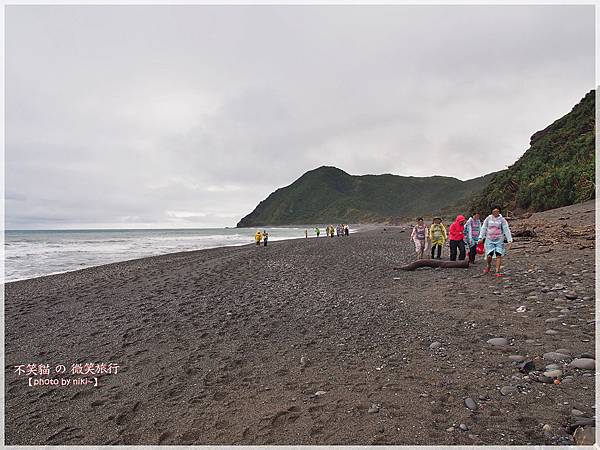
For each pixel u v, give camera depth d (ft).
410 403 12.37
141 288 37.96
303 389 14.11
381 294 29.37
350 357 17.01
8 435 12.06
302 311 25.71
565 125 129.08
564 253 36.91
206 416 12.59
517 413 11.21
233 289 35.55
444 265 39.55
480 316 20.93
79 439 11.69
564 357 14.40
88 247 126.72
